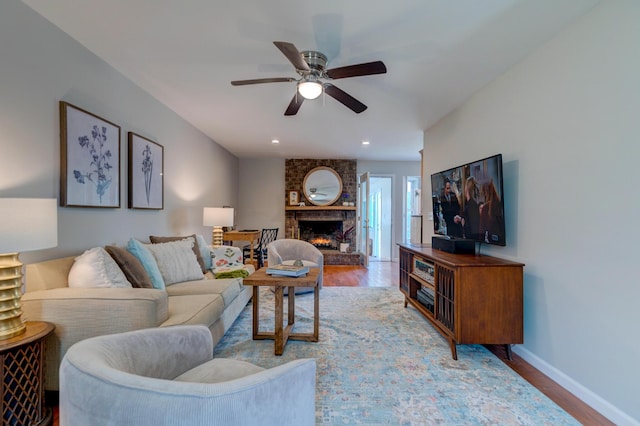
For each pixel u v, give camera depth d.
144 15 1.90
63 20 1.96
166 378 1.31
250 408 0.89
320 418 1.70
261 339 2.71
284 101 3.36
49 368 1.69
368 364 2.30
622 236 1.67
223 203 5.88
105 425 0.85
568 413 1.77
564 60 2.04
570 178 2.00
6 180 1.75
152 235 3.32
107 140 2.53
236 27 2.02
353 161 7.17
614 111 1.71
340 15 1.88
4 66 1.72
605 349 1.76
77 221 2.26
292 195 7.07
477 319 2.32
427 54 2.34
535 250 2.31
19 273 1.52
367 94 3.15
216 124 4.29
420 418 1.71
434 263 2.77
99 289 1.85
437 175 3.70
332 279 5.29
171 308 2.18
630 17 1.63
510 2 1.76
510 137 2.58
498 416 1.73
